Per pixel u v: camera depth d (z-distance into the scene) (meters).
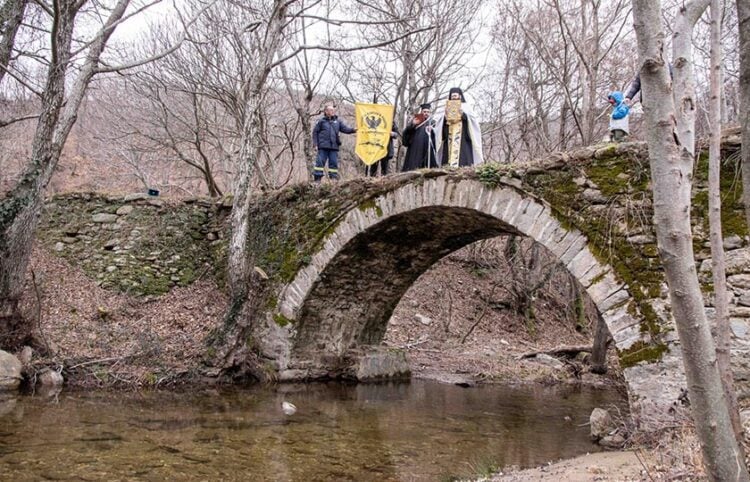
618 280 6.74
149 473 5.39
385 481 5.50
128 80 15.08
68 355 9.23
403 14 14.06
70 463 5.52
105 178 23.08
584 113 12.31
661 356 6.33
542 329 16.78
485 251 18.36
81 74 9.26
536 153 16.28
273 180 14.84
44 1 9.27
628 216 6.83
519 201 7.75
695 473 4.21
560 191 7.41
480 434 7.45
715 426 2.26
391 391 10.41
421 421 8.11
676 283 2.25
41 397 8.08
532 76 15.98
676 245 2.24
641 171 6.83
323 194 10.52
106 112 20.44
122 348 9.80
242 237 10.37
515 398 10.10
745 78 2.42
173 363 9.80
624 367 6.54
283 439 6.83
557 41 15.28
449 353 13.71
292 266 10.62
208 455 6.06
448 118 9.88
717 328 3.90
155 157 22.00
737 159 6.28
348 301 11.24
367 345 12.08
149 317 10.95
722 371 3.87
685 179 2.84
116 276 11.70
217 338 10.20
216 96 14.54
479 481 5.23
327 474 5.66
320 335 11.15
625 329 6.61
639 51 2.29
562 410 9.12
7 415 7.07
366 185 9.78
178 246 12.53
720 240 3.83
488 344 14.78
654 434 6.05
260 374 10.48
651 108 2.28
